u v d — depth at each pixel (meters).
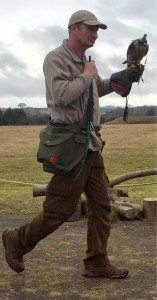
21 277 4.48
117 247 5.50
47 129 4.00
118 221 6.77
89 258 4.43
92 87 4.06
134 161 21.23
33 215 7.32
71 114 3.91
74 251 5.34
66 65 3.92
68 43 4.02
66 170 3.89
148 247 5.50
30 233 4.15
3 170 18.72
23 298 3.99
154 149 25.72
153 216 6.80
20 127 41.09
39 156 3.96
